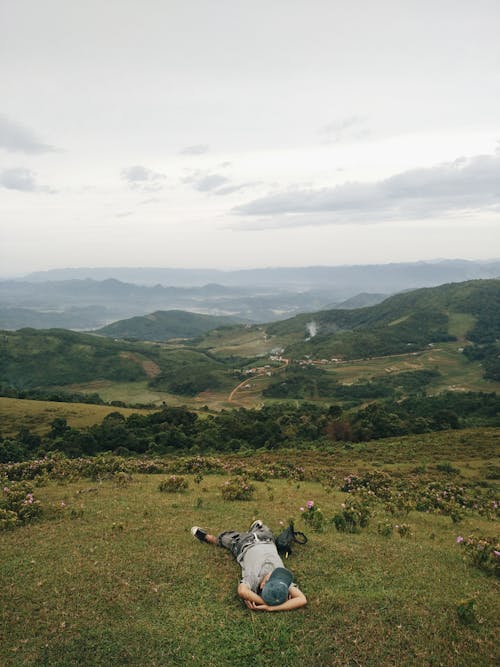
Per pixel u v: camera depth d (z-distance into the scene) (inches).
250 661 223.6
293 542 376.2
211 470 954.1
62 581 297.4
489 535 531.2
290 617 257.0
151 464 952.9
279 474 976.9
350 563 335.6
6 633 241.0
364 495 715.4
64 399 4904.0
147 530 411.5
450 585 306.7
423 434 2559.1
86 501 544.4
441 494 826.8
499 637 245.0
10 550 355.9
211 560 335.0
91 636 238.7
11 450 2391.7
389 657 225.9
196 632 244.1
